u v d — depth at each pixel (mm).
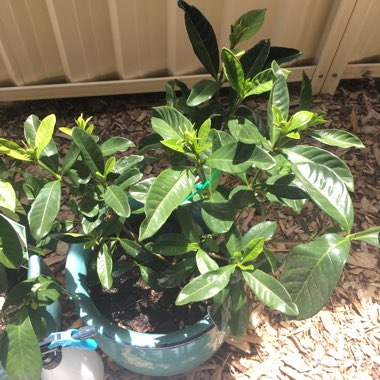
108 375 1295
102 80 1823
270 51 1036
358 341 1382
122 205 821
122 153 1718
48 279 917
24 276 1087
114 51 1713
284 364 1331
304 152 806
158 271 1176
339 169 792
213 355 1330
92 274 1049
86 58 1701
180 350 1026
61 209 1545
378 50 1901
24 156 806
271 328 1386
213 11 1615
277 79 818
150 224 729
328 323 1403
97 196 913
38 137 794
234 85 907
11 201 706
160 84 1825
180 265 941
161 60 1789
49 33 1606
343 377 1319
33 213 784
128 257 1196
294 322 1397
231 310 891
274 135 797
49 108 1841
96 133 1793
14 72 1689
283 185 834
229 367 1316
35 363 833
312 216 1606
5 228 737
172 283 933
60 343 935
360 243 1564
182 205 900
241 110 1022
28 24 1551
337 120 1865
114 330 995
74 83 1779
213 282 791
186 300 772
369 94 1954
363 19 1643
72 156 852
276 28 1741
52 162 887
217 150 768
